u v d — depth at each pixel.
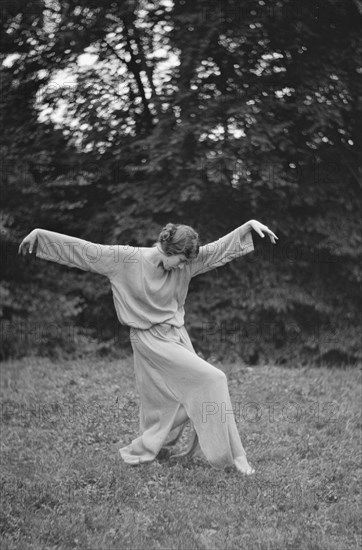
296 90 12.70
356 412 9.39
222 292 12.98
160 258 7.06
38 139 13.20
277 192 12.56
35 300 12.79
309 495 6.60
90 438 8.06
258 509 6.31
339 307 13.14
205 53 12.60
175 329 7.20
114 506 6.27
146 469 6.98
